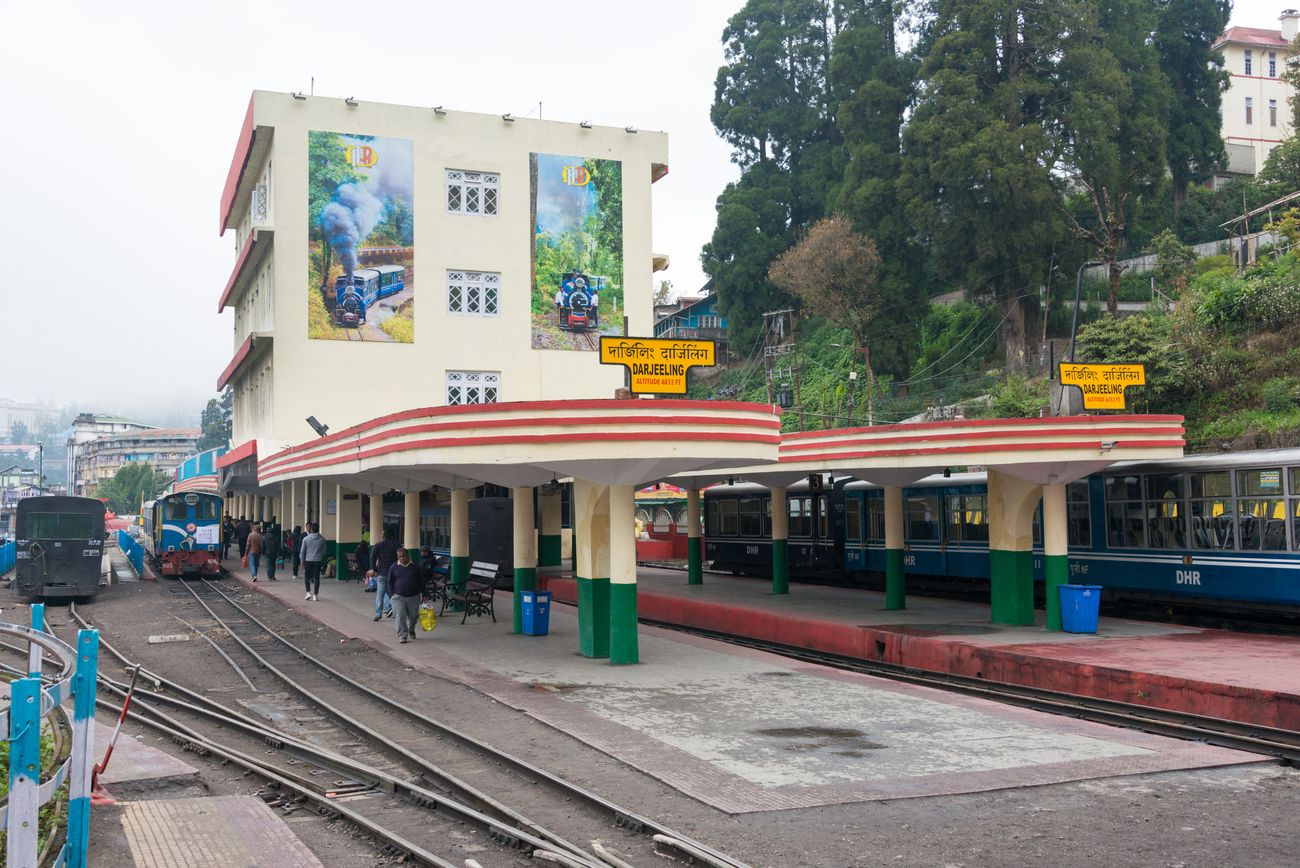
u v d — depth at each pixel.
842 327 55.03
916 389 50.62
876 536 29.03
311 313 33.47
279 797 9.72
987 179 41.88
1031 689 15.81
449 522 34.38
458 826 8.84
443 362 34.91
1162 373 31.94
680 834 8.20
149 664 18.23
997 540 20.78
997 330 50.72
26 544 28.20
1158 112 44.44
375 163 34.34
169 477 135.62
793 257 49.19
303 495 39.16
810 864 7.62
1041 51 44.28
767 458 16.44
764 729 11.89
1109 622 20.91
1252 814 8.81
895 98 47.94
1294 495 17.95
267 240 33.69
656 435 15.23
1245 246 41.34
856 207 47.75
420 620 20.72
